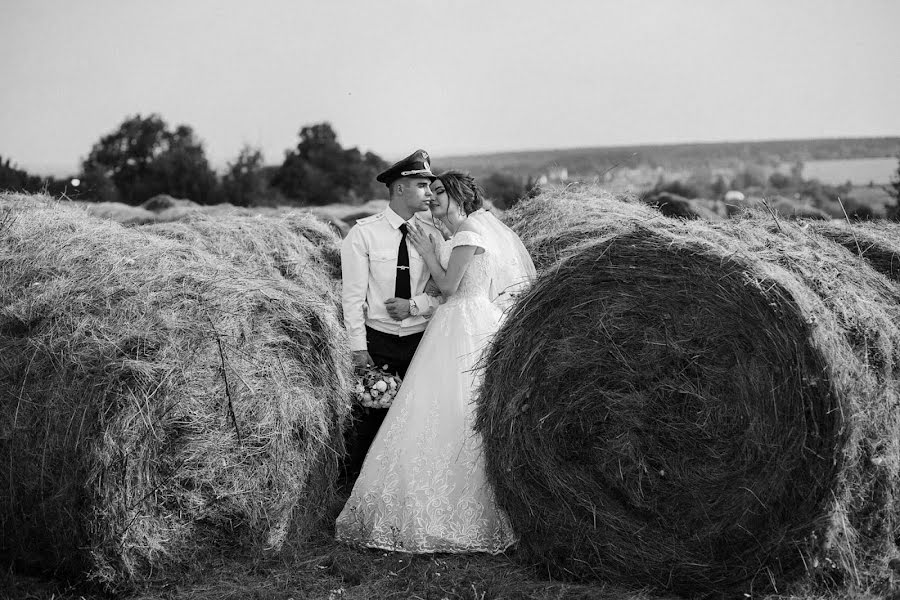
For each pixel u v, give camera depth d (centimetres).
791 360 321
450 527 411
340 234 663
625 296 354
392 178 482
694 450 346
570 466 367
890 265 414
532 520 377
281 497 398
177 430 358
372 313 488
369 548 417
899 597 338
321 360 420
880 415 335
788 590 336
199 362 365
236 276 409
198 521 373
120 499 341
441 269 464
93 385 341
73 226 429
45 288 381
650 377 352
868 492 334
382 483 429
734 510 338
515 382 373
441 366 443
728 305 335
